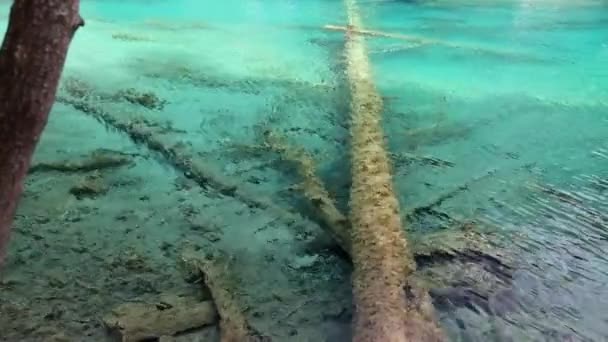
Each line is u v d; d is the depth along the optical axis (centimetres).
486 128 605
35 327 307
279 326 322
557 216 442
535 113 650
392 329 288
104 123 588
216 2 1209
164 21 1026
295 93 689
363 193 406
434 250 386
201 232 408
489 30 1029
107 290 341
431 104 668
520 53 887
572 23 1084
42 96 169
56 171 479
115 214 423
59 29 166
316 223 425
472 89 724
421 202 457
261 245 397
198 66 779
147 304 329
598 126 614
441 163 525
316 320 328
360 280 329
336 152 546
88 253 375
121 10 1100
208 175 480
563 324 329
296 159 510
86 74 725
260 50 866
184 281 354
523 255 391
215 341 306
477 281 361
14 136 168
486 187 483
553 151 554
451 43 929
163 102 645
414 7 1214
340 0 1272
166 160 517
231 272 365
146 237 398
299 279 364
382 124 600
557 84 748
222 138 561
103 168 493
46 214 415
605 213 447
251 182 482
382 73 775
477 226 425
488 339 316
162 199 450
